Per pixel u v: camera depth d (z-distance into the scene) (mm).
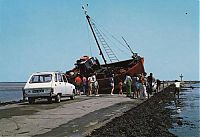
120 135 14273
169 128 20219
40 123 16156
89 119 17578
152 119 21594
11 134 13438
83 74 44375
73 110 21469
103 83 42438
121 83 41125
